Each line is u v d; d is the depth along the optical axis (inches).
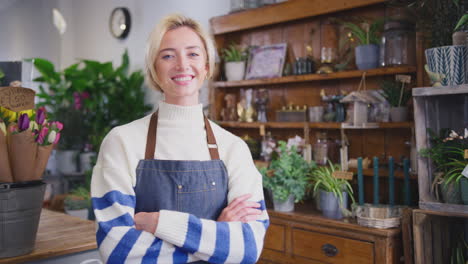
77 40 241.4
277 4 138.2
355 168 123.5
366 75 122.4
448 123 102.3
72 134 203.2
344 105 129.8
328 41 130.8
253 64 150.0
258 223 56.6
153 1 192.2
